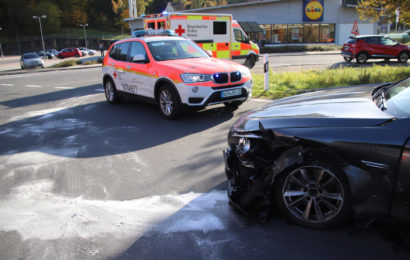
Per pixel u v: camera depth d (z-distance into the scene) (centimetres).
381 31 4125
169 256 249
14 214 322
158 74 662
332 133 246
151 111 760
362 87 356
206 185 365
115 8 11019
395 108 251
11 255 259
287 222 281
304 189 265
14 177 412
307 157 256
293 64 1805
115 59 819
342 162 244
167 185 370
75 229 291
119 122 671
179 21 1319
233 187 302
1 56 7156
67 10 10550
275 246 252
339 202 251
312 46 3216
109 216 310
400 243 246
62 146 529
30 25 9300
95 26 11431
